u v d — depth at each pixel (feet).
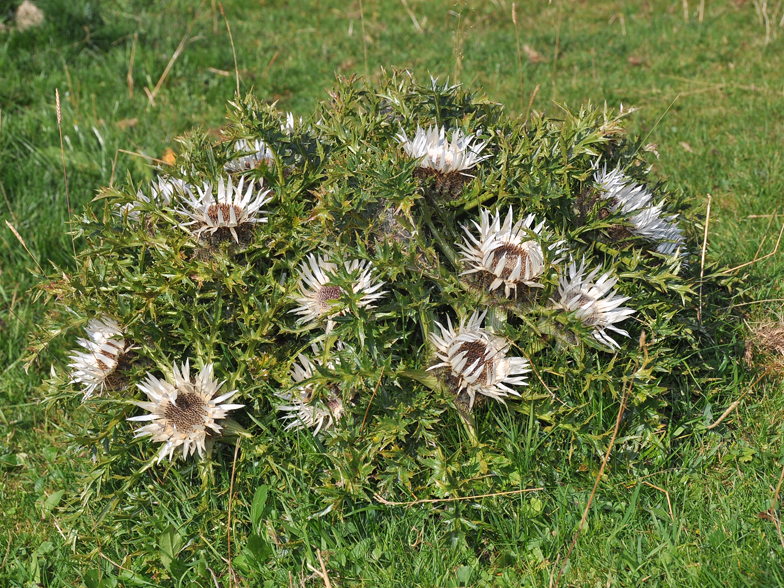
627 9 9.66
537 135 4.31
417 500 3.95
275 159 4.17
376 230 4.11
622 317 4.02
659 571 3.82
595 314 4.02
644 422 4.07
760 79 6.97
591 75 7.38
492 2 9.76
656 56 7.82
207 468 4.02
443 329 3.98
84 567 4.03
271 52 8.05
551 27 8.99
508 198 4.13
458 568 3.87
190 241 4.10
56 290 4.28
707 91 6.84
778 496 3.94
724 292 4.58
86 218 4.25
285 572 3.90
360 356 3.97
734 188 5.39
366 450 3.96
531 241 4.03
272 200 4.17
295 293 4.07
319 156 4.28
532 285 3.98
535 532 3.94
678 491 4.00
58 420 4.55
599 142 4.31
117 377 4.15
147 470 4.15
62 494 4.23
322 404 4.02
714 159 5.62
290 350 4.13
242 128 4.27
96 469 4.08
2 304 5.00
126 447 4.07
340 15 9.53
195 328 4.05
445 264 4.13
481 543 3.97
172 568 3.93
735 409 4.20
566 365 4.03
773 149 5.62
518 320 4.11
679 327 4.18
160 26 7.98
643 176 4.51
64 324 4.25
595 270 4.02
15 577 4.02
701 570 3.76
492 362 3.96
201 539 3.99
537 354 4.09
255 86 7.09
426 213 4.06
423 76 7.30
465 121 4.24
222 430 4.03
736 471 4.07
